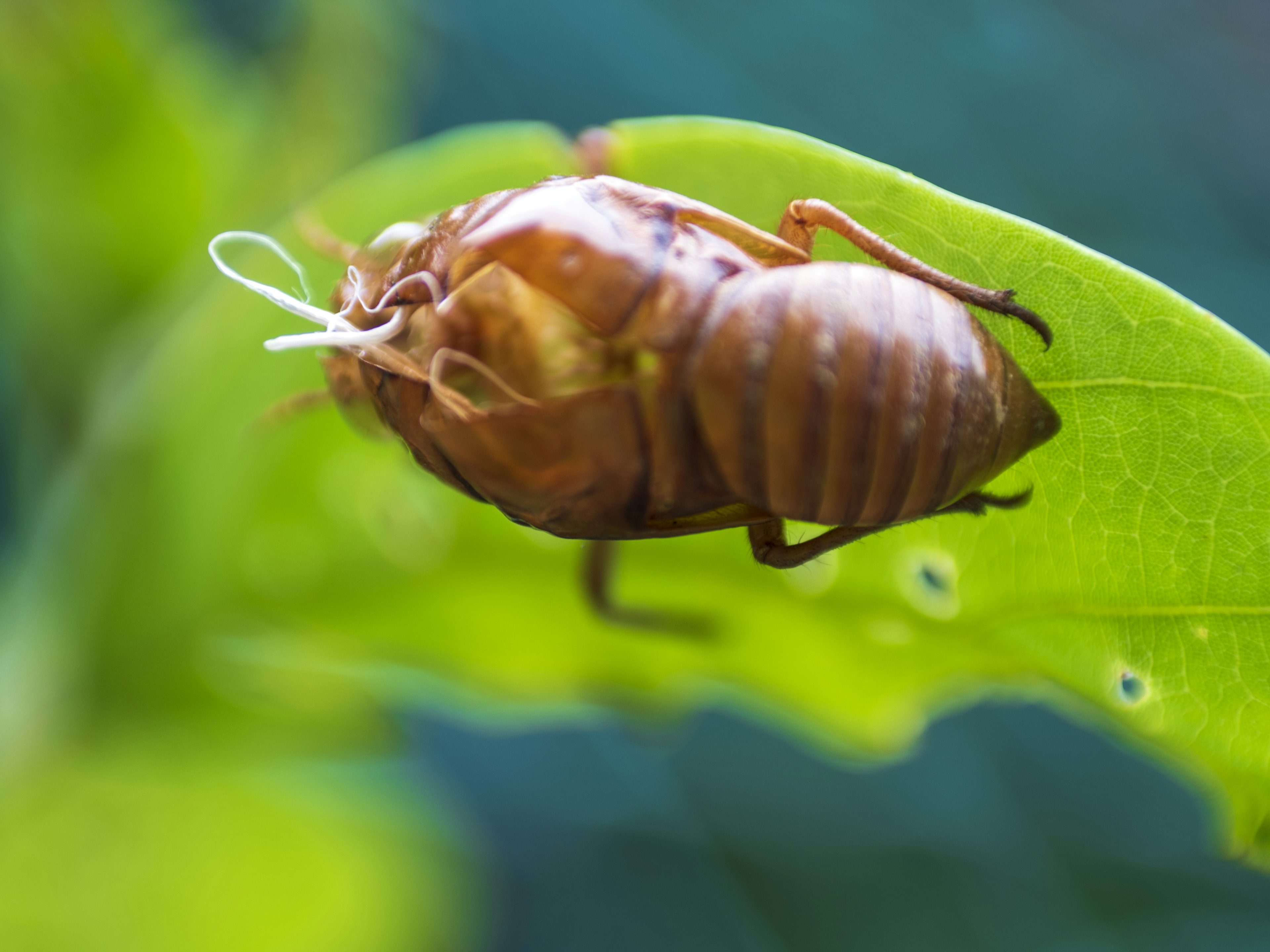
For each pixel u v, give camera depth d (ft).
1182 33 1.10
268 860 0.63
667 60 1.08
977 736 1.02
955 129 1.06
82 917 0.60
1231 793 0.45
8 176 0.60
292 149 0.65
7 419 0.67
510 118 1.06
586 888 1.01
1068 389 0.44
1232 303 1.04
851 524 0.43
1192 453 0.44
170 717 0.59
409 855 0.73
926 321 0.42
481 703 0.61
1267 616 0.44
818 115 1.07
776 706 0.60
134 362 0.61
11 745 0.58
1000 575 0.47
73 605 0.57
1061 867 0.99
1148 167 1.07
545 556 0.56
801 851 1.00
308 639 0.57
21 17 0.59
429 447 0.43
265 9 0.79
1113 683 0.46
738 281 0.42
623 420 0.43
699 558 0.54
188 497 0.56
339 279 0.50
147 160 0.62
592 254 0.42
